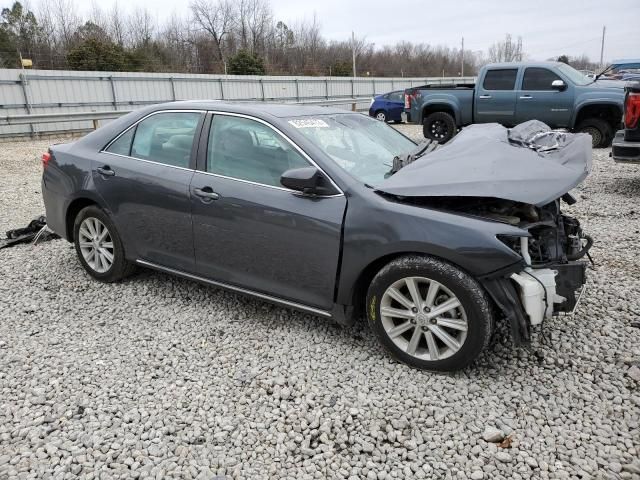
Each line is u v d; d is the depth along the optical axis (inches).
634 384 121.6
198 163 154.3
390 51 2962.6
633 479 94.3
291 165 138.9
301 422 111.0
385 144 165.0
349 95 1390.3
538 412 112.7
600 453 100.8
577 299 133.4
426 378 125.2
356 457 101.7
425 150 162.4
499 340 141.3
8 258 210.1
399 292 127.7
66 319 157.9
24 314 161.2
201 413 114.1
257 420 112.3
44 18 1831.9
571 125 470.3
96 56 1444.4
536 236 130.9
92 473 97.3
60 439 106.1
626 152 280.8
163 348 140.5
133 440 105.8
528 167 127.0
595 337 142.5
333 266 131.6
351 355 135.9
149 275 189.9
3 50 1619.1
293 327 151.2
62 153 184.9
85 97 882.1
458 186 121.0
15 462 99.7
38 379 126.8
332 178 132.4
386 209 124.5
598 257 201.6
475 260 115.5
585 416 111.5
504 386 122.2
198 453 102.9
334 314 135.8
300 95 1263.5
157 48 1931.6
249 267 146.2
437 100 525.7
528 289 117.1
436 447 104.0
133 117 173.9
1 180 391.9
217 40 2343.8
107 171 171.0
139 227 166.7
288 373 129.0
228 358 135.8
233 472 98.1
